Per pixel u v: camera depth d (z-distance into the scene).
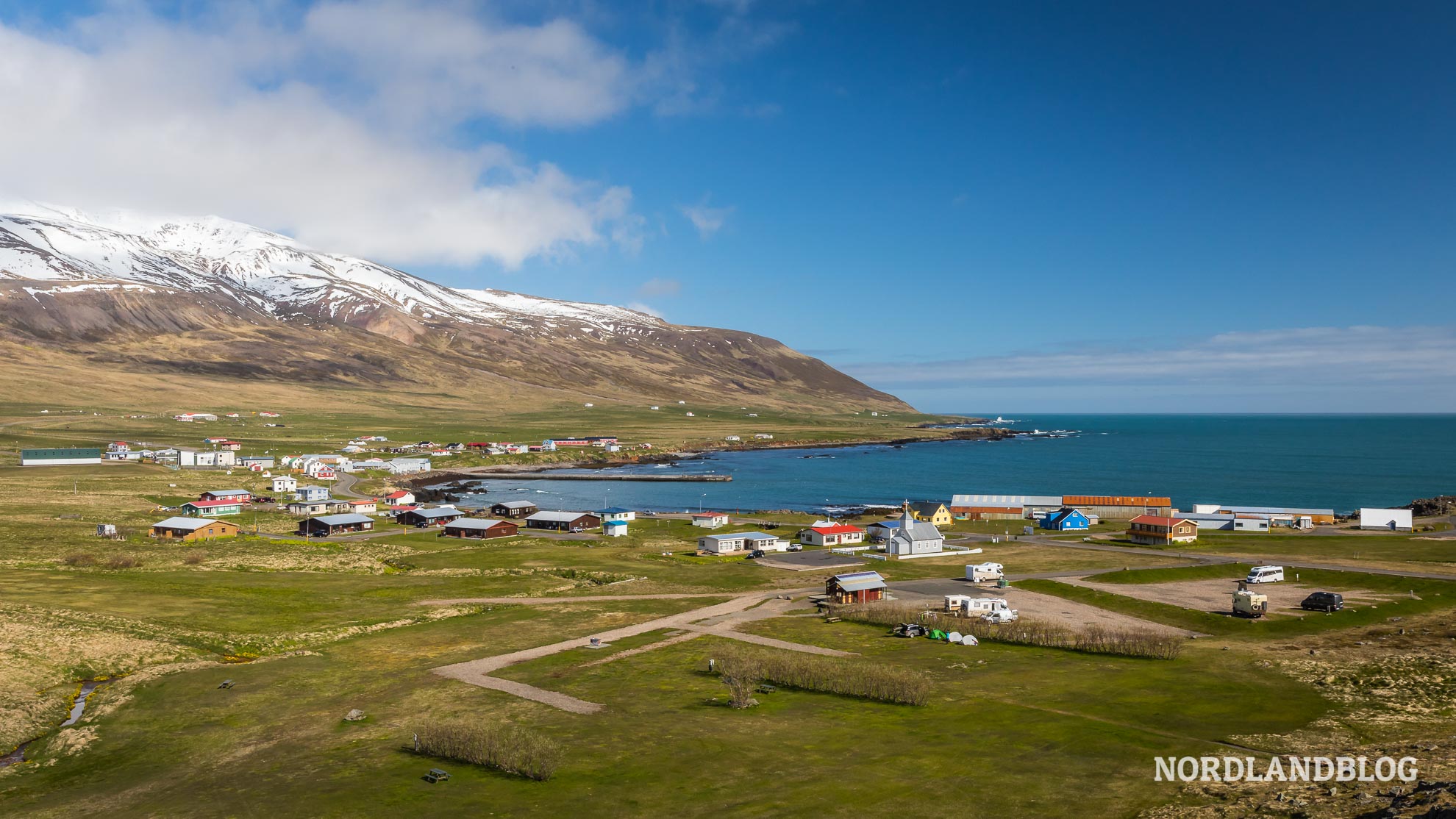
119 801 50.50
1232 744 54.16
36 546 129.62
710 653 81.94
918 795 47.00
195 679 74.00
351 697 69.62
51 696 69.75
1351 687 67.69
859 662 77.00
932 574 123.31
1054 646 83.88
